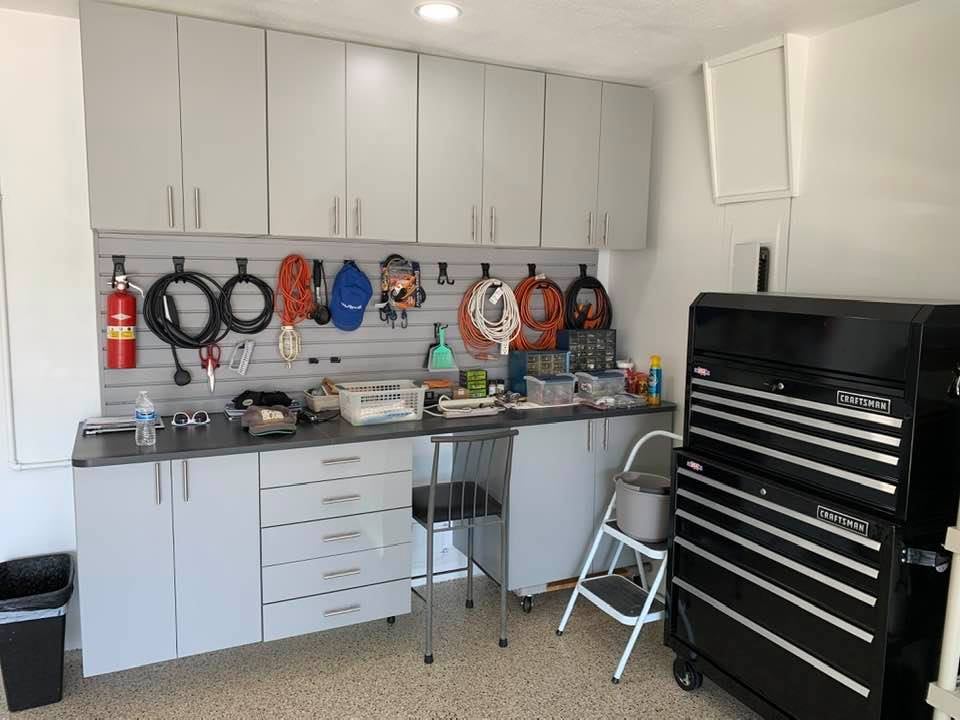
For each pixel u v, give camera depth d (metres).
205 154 2.79
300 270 3.27
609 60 3.24
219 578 2.73
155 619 2.65
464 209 3.28
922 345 1.93
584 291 4.06
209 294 3.12
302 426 3.05
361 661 2.98
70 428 2.96
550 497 3.40
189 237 3.09
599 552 3.56
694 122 3.47
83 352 2.95
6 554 2.90
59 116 2.81
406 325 3.59
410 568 3.09
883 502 2.04
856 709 2.10
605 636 3.22
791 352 2.32
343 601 2.97
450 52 3.14
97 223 2.65
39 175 2.81
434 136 3.18
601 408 3.51
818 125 2.82
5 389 2.83
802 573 2.27
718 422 2.63
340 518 2.92
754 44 2.95
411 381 3.50
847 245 2.73
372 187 3.08
